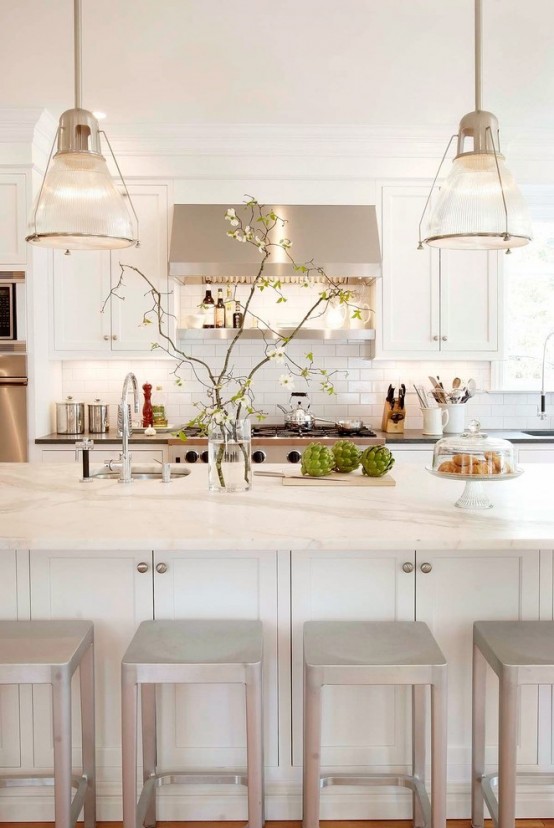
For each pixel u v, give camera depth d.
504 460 2.16
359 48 3.27
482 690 2.16
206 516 2.12
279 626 2.21
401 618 2.22
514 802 1.86
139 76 3.59
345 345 5.01
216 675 1.82
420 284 4.62
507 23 3.04
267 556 2.20
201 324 4.79
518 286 5.10
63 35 3.13
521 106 4.00
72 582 2.21
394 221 4.59
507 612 2.23
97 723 2.24
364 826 2.27
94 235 2.16
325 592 2.21
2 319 4.23
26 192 4.18
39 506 2.29
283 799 2.25
